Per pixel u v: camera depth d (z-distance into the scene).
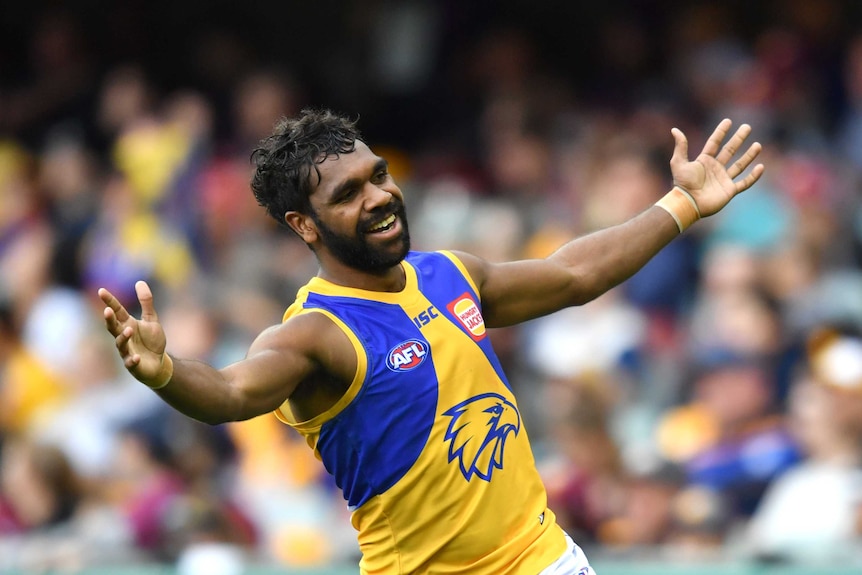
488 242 32.88
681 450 25.00
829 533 21.27
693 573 20.25
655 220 14.30
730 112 36.03
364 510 12.98
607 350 28.41
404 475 12.63
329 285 12.84
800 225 30.97
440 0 44.72
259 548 24.77
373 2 45.28
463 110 42.38
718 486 23.39
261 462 26.44
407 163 41.44
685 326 29.39
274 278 32.44
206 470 26.41
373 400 12.50
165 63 44.22
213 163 37.53
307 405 12.63
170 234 34.72
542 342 29.31
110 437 27.16
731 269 27.95
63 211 38.28
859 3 39.34
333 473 13.00
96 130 40.97
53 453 25.83
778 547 21.22
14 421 30.94
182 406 11.51
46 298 33.88
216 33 44.38
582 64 42.50
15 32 45.88
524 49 42.41
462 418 12.69
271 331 12.46
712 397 24.94
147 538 24.22
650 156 33.06
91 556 23.28
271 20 44.78
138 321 11.32
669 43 41.06
